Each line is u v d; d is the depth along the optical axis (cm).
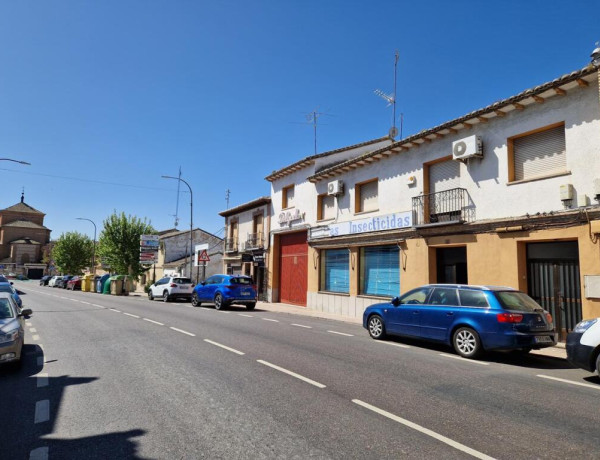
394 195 1588
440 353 892
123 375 663
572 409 520
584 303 980
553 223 1052
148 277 4419
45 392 579
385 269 1639
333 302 1877
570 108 1041
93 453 386
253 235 2662
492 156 1227
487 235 1218
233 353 837
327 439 416
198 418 473
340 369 711
